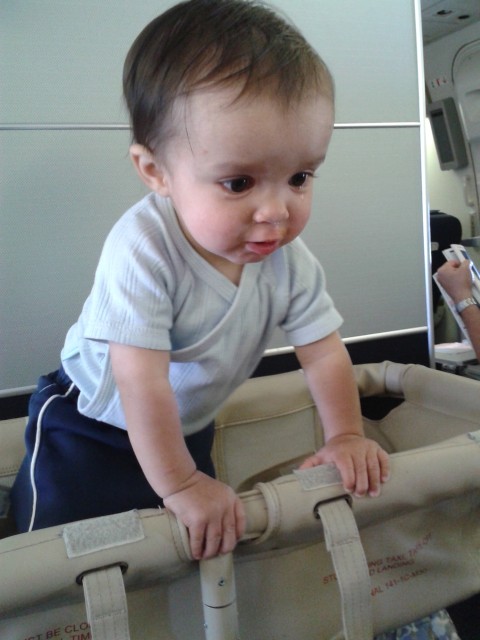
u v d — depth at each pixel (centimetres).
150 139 49
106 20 89
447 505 62
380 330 117
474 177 182
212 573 46
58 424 67
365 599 49
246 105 42
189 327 58
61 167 90
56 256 92
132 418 51
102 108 91
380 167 112
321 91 46
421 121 113
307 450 100
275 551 53
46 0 85
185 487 48
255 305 60
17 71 85
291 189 45
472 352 134
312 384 65
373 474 53
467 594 65
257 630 54
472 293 119
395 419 97
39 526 61
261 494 49
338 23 103
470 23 166
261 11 49
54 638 45
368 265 114
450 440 60
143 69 48
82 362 66
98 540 42
